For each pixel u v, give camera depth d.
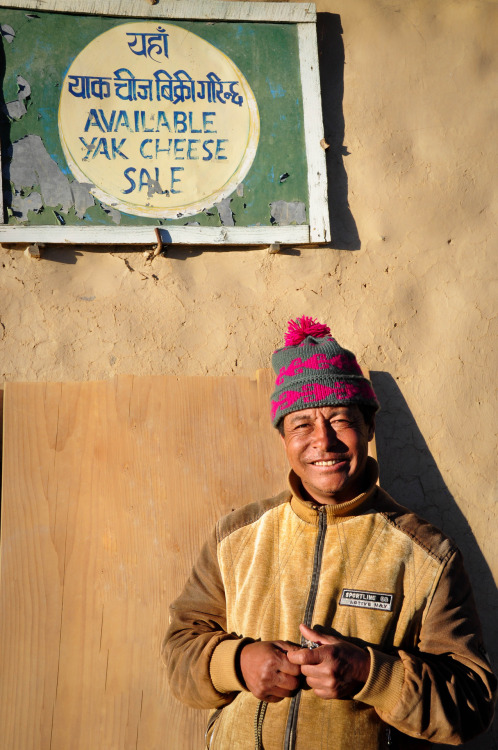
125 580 2.25
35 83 2.62
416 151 2.84
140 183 2.62
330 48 2.88
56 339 2.53
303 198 2.70
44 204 2.55
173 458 2.38
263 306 2.66
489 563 2.52
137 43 2.72
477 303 2.74
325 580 1.65
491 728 2.36
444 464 2.58
